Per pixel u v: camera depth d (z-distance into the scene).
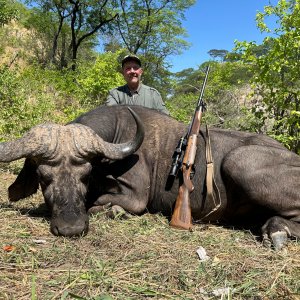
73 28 11.30
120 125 2.11
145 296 1.20
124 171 1.99
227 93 4.79
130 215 1.93
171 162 2.01
